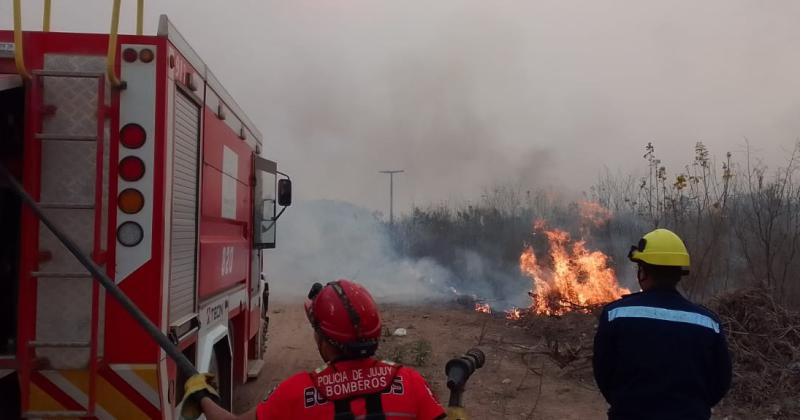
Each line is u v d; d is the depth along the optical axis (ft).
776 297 30.89
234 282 20.77
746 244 36.29
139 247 12.24
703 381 10.57
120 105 12.26
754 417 23.11
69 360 11.72
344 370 7.56
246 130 22.66
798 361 25.72
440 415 7.66
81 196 12.05
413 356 32.04
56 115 12.06
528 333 38.11
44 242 11.83
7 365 11.42
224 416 8.10
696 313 10.92
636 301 11.16
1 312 12.72
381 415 7.36
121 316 12.05
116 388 12.01
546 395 25.86
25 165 11.73
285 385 7.55
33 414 11.64
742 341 27.30
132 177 12.26
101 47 12.23
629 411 10.57
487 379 28.14
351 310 7.55
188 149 14.48
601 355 11.18
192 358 15.07
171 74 12.84
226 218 19.34
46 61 12.06
